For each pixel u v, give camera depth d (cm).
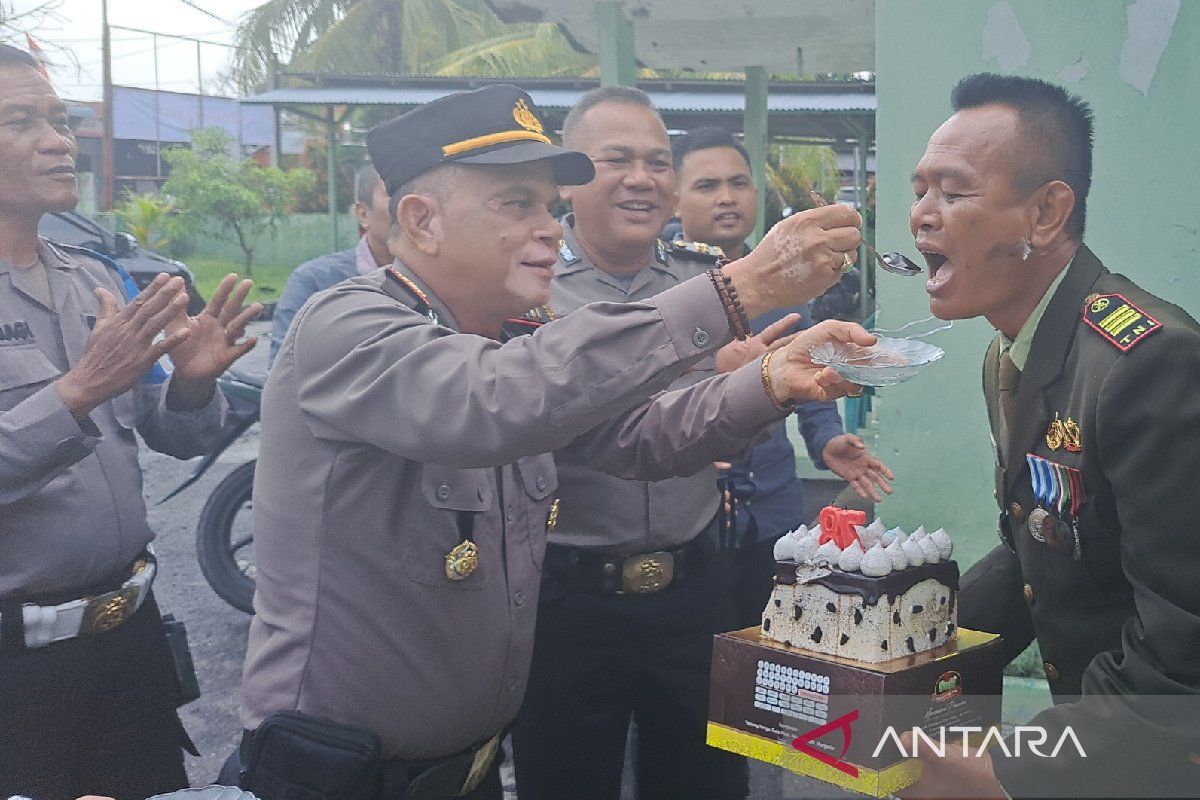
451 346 150
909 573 148
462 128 165
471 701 170
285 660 164
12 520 200
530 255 169
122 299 238
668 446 178
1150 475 136
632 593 231
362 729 161
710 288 147
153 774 225
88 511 209
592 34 616
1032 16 273
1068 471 149
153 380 239
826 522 153
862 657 145
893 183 291
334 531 161
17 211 213
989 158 151
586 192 251
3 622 199
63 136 218
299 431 163
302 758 159
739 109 1087
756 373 168
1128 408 138
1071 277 154
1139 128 268
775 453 299
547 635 233
